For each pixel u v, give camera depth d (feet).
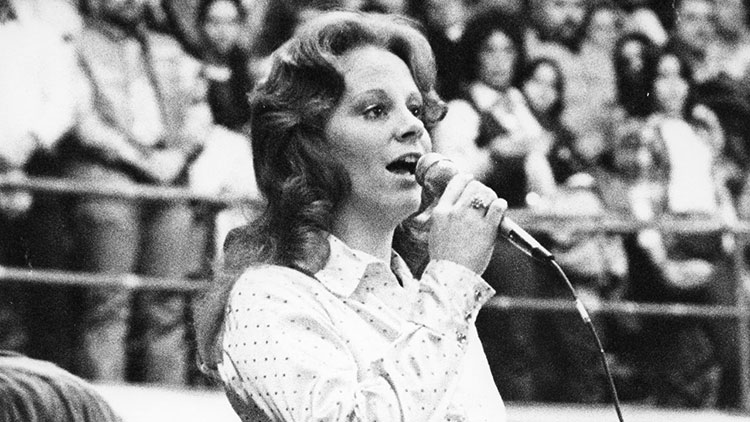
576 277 53.06
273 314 17.15
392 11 54.03
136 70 49.57
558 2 58.29
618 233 55.01
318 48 18.24
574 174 56.08
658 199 57.41
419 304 16.93
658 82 59.77
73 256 47.01
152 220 47.85
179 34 51.39
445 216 17.28
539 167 53.78
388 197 18.10
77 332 46.52
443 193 17.51
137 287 46.65
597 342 18.56
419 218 20.06
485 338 51.08
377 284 18.08
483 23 54.85
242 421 17.79
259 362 16.84
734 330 55.06
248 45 52.37
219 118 51.29
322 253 18.01
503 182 53.01
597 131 57.36
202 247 48.21
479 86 54.24
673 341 54.80
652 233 55.21
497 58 54.39
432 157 17.92
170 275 47.70
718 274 55.88
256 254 18.31
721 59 61.98
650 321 54.75
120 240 47.03
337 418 16.07
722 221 56.08
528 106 55.36
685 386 54.65
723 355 55.16
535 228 52.70
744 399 54.44
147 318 47.29
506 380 51.03
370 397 16.16
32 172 47.06
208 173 50.01
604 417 49.67
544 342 51.75
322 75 18.22
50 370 33.50
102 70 48.60
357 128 18.04
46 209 46.78
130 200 47.50
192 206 48.29
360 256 18.07
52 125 47.06
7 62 46.85
